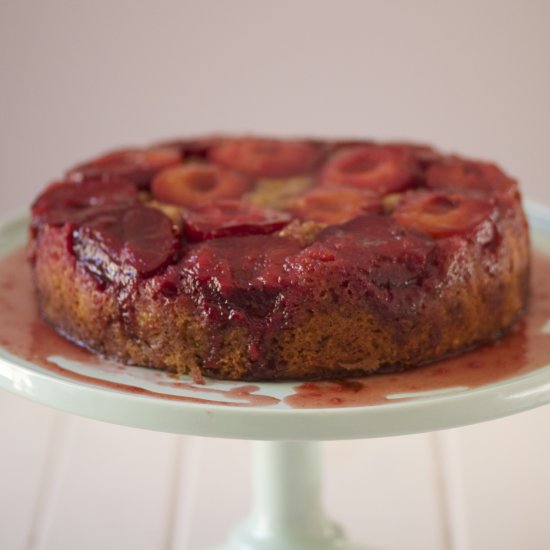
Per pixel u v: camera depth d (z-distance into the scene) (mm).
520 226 707
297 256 634
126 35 1136
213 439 974
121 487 931
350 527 896
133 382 629
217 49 1140
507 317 689
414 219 669
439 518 903
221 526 899
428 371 645
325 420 584
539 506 903
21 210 835
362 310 637
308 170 768
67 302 679
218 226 660
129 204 693
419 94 1142
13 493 920
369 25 1128
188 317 638
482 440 961
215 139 810
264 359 636
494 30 1115
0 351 661
